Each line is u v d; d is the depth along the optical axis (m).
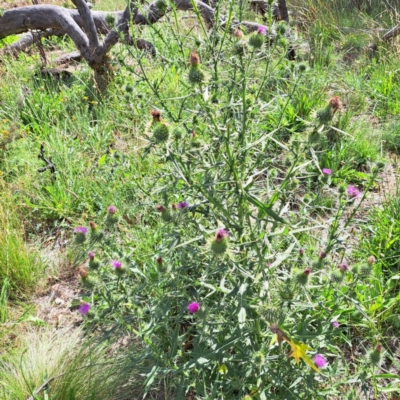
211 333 2.36
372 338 3.14
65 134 5.00
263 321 2.34
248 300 2.33
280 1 6.38
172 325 2.93
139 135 4.44
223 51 2.58
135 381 2.94
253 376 2.43
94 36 5.89
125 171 4.14
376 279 3.27
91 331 3.30
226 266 2.19
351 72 6.16
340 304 2.94
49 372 2.97
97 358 3.01
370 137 4.97
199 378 2.56
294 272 2.30
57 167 4.57
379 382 2.96
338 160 4.39
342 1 7.80
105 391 2.88
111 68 5.94
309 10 7.42
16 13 6.55
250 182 2.34
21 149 4.83
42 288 3.80
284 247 3.05
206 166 2.33
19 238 4.00
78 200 4.37
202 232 2.38
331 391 2.53
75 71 6.52
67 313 3.58
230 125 2.41
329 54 6.32
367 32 6.92
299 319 2.57
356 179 4.48
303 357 1.97
